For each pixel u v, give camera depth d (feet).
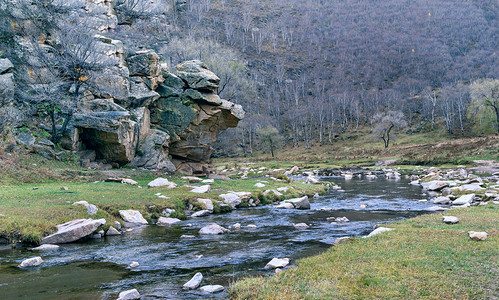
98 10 189.88
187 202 72.08
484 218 47.91
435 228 42.88
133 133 110.73
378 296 23.20
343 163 264.72
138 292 26.71
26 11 104.17
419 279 25.85
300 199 79.36
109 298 25.84
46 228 45.44
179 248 41.96
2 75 92.73
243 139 423.64
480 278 25.67
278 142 380.58
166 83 126.93
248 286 25.98
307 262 31.53
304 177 179.32
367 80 617.21
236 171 174.70
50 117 104.88
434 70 624.18
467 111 391.65
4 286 28.63
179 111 125.39
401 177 163.22
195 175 126.21
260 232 51.57
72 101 99.96
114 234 50.34
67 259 37.24
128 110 114.73
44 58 102.99
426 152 248.73
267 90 581.94
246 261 35.70
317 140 444.14
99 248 42.27
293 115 478.59
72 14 136.05
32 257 38.01
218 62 247.91
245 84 277.23
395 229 43.34
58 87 102.27
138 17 265.75
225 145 395.34
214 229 51.62
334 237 46.73
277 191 96.17
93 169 99.14
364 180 156.15
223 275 31.17
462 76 574.15
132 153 112.68
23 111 97.40
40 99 98.27
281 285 25.89
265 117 463.42
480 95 313.94
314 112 494.18
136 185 86.22
